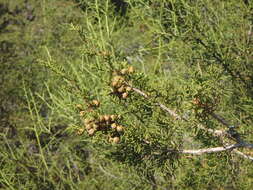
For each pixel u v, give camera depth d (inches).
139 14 155.6
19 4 366.0
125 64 91.6
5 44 326.6
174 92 94.7
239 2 163.6
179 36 145.2
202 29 150.9
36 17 342.6
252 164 140.1
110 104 110.0
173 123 95.7
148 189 158.1
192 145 127.3
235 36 166.6
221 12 169.9
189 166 139.1
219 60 149.6
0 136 198.2
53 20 293.7
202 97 92.3
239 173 148.8
